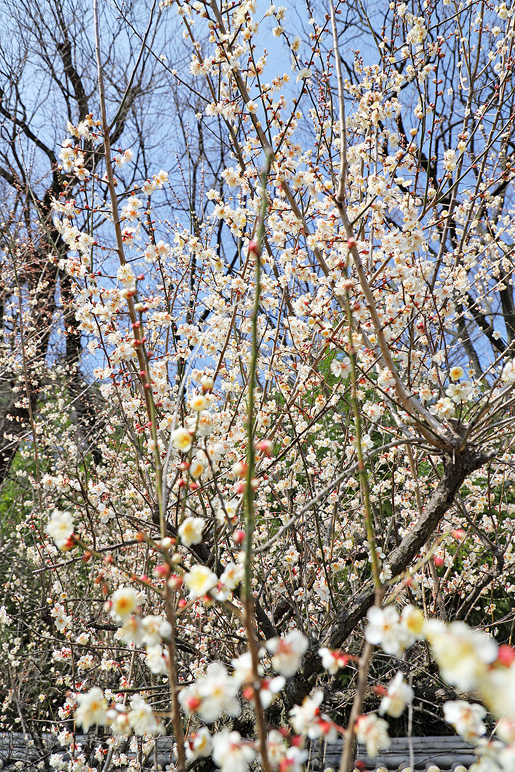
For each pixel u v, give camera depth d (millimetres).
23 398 5562
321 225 2318
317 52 2836
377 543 3301
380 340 1920
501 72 3465
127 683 2564
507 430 2736
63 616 2418
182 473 1925
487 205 3494
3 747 3887
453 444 2025
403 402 1998
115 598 1128
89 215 2590
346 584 4094
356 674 3162
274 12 2600
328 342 2148
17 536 4590
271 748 1057
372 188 2227
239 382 3338
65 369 6504
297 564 3152
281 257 2594
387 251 2199
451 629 768
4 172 8039
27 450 5707
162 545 1263
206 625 3033
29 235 6434
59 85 8938
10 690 4023
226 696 996
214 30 2570
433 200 2781
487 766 982
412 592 3088
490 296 5820
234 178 2594
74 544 1330
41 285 5773
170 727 3135
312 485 3137
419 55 3090
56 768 3291
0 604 4809
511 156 3904
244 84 2623
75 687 2408
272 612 3080
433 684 3203
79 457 4301
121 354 2324
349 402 2570
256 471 2434
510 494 4730
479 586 3729
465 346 5770
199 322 3479
